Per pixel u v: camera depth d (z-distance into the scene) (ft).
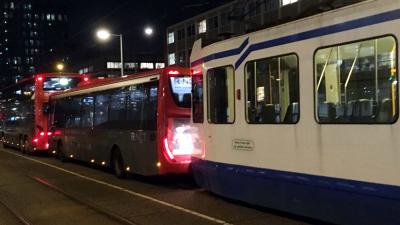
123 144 51.11
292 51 28.60
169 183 48.70
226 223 30.35
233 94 33.86
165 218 32.50
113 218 33.37
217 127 35.70
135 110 48.73
